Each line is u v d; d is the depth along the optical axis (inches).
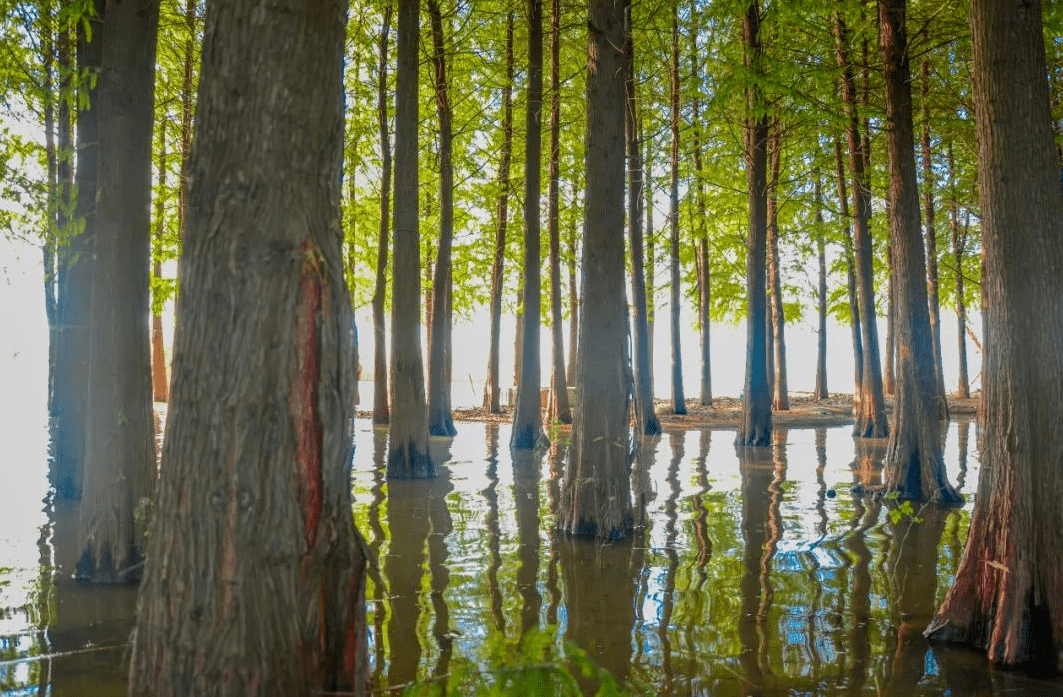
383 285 892.6
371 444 760.3
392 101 876.0
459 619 244.5
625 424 375.6
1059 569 213.5
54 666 210.5
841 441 803.4
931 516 417.4
